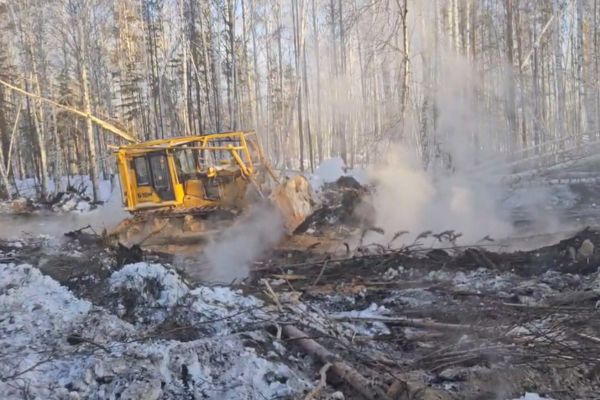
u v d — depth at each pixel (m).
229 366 5.14
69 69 34.22
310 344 5.74
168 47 35.72
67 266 9.39
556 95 30.59
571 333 5.80
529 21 26.38
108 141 37.62
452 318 6.68
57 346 5.70
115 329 6.05
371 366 5.46
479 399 4.86
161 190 12.91
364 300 7.72
